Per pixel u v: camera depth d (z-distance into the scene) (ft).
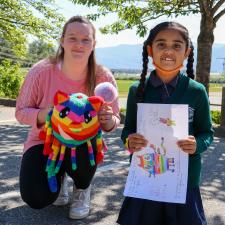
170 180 8.21
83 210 10.94
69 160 10.41
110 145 21.61
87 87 11.08
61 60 11.00
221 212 11.90
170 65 8.29
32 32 44.98
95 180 14.78
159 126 8.18
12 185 13.91
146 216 8.46
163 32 8.27
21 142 22.13
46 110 10.18
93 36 10.68
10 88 46.29
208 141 8.39
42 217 11.00
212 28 29.68
